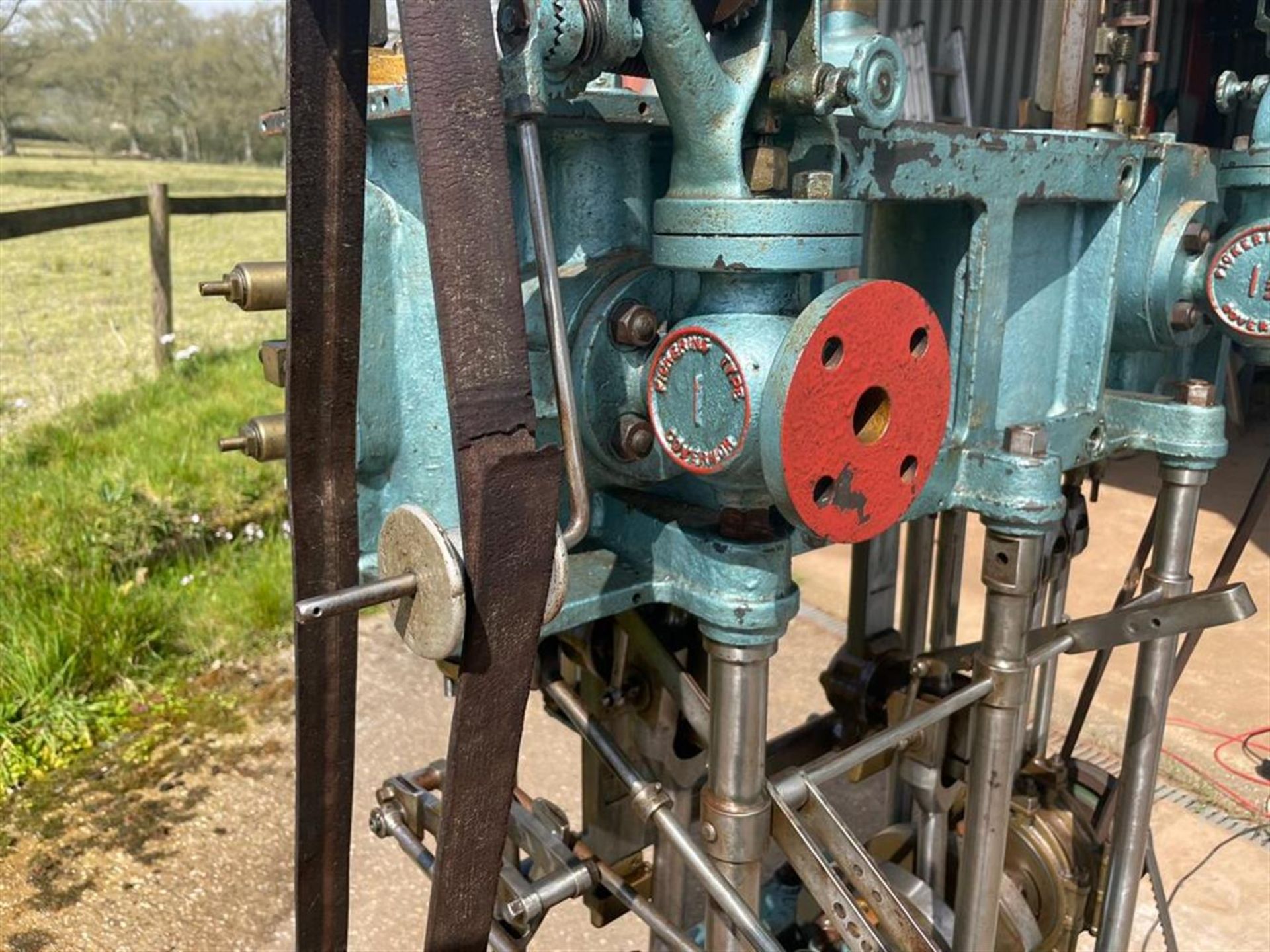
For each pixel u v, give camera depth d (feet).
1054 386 5.36
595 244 3.83
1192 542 5.53
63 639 11.21
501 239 2.65
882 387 3.37
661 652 4.58
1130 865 5.85
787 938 6.05
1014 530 4.42
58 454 17.17
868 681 6.39
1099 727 10.76
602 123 3.52
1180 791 9.88
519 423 2.71
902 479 3.56
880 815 9.37
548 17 2.89
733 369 3.20
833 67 3.26
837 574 14.84
